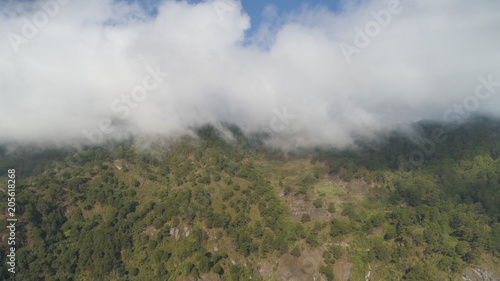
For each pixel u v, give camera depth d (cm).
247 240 13325
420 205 15062
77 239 13225
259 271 12862
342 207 15288
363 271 12069
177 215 14162
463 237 12375
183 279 11825
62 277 11694
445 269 11069
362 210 15150
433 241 12000
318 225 13875
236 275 12138
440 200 15012
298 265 12662
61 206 14025
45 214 13300
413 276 11094
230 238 13488
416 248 12112
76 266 12200
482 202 14362
